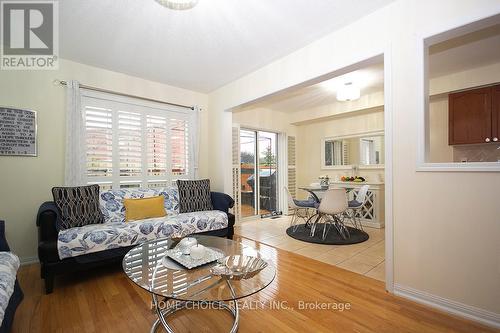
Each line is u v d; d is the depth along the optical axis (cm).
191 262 162
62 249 202
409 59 186
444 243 173
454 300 169
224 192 389
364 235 367
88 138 305
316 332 152
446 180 172
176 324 160
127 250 237
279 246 321
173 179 380
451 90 327
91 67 308
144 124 354
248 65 309
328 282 218
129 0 191
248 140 514
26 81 269
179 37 245
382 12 201
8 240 258
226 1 193
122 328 156
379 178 457
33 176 271
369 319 165
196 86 386
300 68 267
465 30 167
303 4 198
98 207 269
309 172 571
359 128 482
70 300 189
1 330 119
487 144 330
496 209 155
